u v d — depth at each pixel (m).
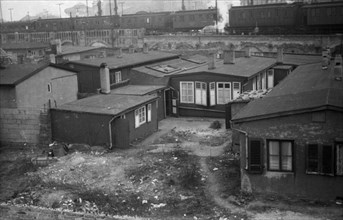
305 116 18.89
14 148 31.84
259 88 40.06
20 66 34.84
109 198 21.25
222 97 37.62
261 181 20.03
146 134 32.75
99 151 28.77
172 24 92.81
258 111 20.38
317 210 18.47
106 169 25.05
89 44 104.50
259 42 71.44
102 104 31.67
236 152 26.20
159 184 22.39
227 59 42.28
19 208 19.52
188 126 35.59
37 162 27.23
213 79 37.56
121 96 34.44
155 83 41.22
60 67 35.47
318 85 23.09
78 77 42.59
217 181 22.30
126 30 97.50
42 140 31.50
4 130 32.56
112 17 101.69
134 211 19.70
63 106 31.78
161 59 51.56
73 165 26.09
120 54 49.16
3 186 24.05
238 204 19.55
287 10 71.75
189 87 39.16
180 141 30.48
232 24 79.81
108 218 18.16
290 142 19.34
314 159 18.95
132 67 44.97
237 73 37.34
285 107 19.64
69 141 30.84
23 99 31.95
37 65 34.84
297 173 19.34
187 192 21.30
